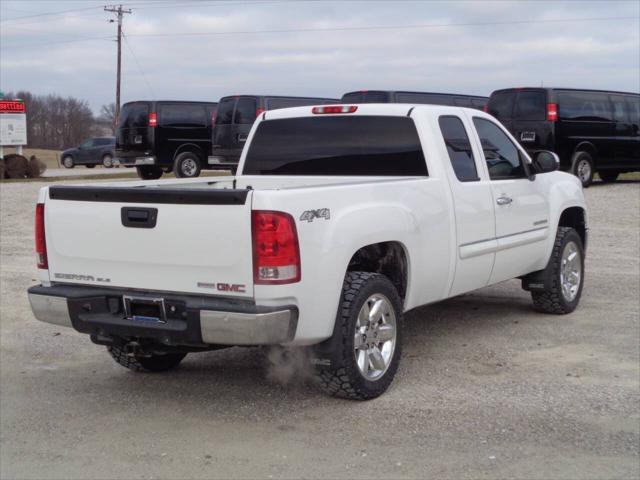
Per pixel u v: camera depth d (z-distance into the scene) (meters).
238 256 4.70
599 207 15.10
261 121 7.05
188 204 4.81
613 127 18.67
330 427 4.96
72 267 5.31
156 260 4.95
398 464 4.40
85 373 6.34
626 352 6.45
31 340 7.40
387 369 5.51
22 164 27.31
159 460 4.57
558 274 7.57
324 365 5.19
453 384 5.71
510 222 6.89
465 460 4.43
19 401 5.69
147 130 21.33
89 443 4.86
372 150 6.44
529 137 17.73
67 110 84.00
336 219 5.04
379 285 5.37
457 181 6.29
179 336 4.85
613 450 4.53
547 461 4.40
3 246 12.73
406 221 5.60
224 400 5.55
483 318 7.69
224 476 4.33
